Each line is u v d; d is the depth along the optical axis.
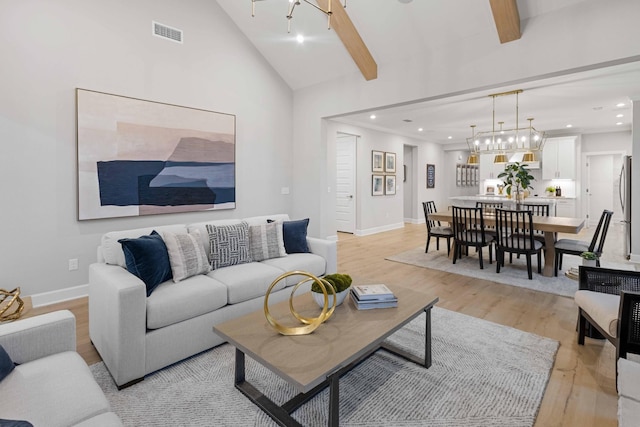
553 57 3.12
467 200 8.84
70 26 3.26
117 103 3.55
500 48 3.42
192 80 4.19
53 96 3.18
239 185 4.77
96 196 3.45
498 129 7.89
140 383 1.95
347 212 7.66
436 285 3.80
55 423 1.06
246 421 1.66
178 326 2.14
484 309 3.09
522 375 2.03
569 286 3.73
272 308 2.05
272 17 4.30
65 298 3.32
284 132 5.36
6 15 2.93
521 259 5.08
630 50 2.77
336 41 4.31
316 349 1.56
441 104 5.54
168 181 3.98
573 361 2.19
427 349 2.10
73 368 1.35
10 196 3.00
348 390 1.90
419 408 1.74
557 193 8.59
